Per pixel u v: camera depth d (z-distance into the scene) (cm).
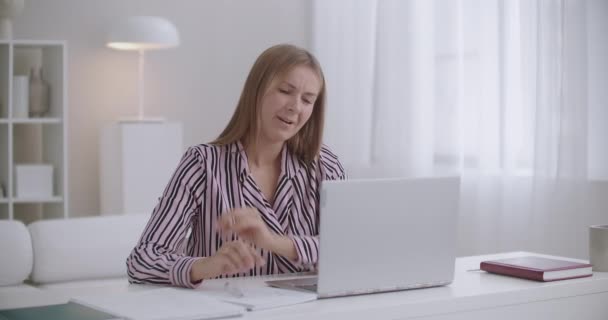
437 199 192
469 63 458
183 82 559
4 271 296
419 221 190
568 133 402
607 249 220
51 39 530
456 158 467
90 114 541
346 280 182
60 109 479
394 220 186
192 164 210
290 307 171
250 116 214
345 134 534
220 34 564
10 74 467
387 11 502
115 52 544
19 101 477
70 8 533
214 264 186
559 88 407
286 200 219
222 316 161
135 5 546
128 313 158
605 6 397
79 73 538
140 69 519
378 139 510
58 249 307
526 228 432
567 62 401
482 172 451
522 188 434
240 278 207
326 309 168
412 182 188
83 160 541
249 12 569
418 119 491
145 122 508
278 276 212
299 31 568
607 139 397
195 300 172
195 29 560
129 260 201
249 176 214
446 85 470
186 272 189
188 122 561
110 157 515
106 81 543
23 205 516
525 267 210
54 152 492
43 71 506
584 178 398
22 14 522
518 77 434
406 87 495
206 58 562
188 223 210
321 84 218
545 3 412
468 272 219
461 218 466
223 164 214
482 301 188
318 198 226
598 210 397
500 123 437
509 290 192
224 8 564
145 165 503
